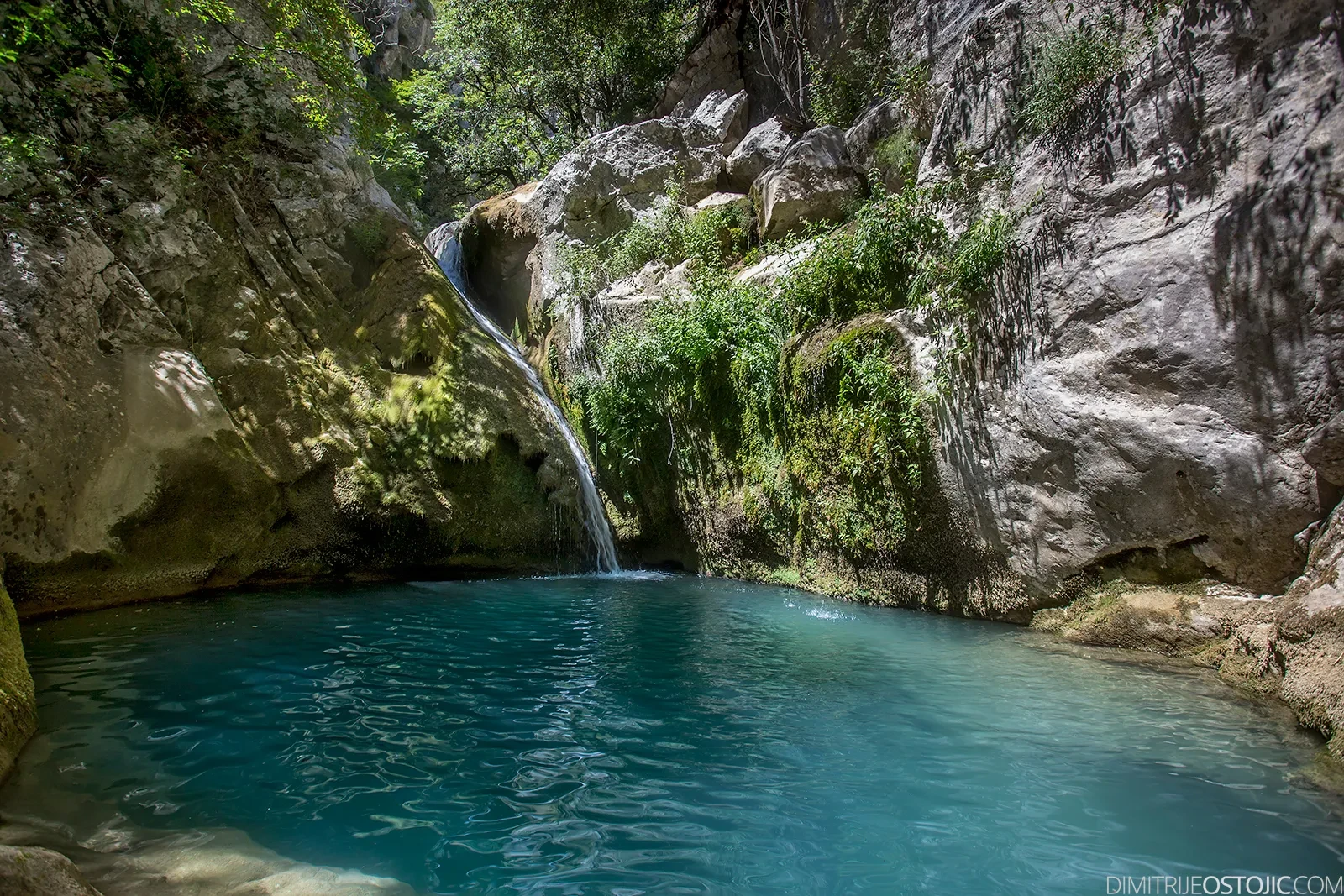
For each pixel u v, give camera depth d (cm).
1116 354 631
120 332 764
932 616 732
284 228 1048
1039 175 711
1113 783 347
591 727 413
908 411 751
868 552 808
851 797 332
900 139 1057
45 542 668
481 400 1013
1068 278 665
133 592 732
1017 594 691
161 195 881
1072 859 280
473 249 1549
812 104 1384
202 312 883
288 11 1067
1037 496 674
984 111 786
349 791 330
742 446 959
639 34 1956
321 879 255
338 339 1021
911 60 1195
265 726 405
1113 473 626
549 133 2189
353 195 1136
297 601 755
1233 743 397
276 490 845
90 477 703
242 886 249
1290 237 548
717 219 1197
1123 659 570
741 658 566
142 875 254
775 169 1150
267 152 1066
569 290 1237
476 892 253
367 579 903
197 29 1023
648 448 1079
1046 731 415
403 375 1009
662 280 1159
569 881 262
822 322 887
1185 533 595
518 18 1973
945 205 811
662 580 952
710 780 348
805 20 1506
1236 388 570
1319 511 533
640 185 1334
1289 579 550
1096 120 674
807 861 278
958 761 372
